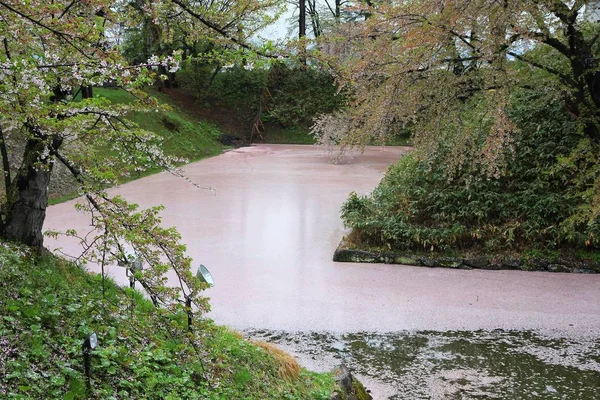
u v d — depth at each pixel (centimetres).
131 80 404
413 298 775
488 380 550
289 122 3334
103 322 417
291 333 660
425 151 924
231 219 1255
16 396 294
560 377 555
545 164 1004
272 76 3478
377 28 861
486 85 849
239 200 1487
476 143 1045
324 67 527
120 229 356
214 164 2302
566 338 648
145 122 2448
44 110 376
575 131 1002
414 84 877
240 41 497
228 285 818
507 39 816
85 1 388
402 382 547
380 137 918
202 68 3309
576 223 898
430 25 783
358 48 893
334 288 813
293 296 778
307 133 3275
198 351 395
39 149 477
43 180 495
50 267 479
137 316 458
